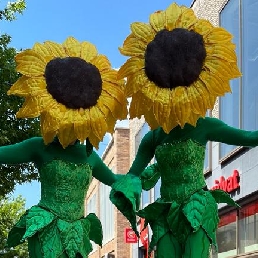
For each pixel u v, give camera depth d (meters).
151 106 4.21
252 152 10.92
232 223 11.95
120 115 4.54
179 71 4.19
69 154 4.52
